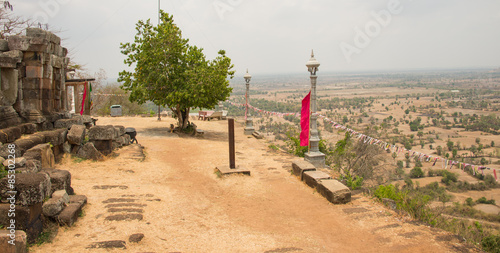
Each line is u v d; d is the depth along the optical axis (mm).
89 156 11383
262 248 6164
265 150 16797
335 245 6469
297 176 11234
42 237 5543
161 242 6000
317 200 9117
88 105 18188
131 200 8031
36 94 11438
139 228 6414
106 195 8227
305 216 8047
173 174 11398
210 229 6977
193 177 11195
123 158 12219
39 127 11305
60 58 12828
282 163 13383
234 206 8648
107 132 11891
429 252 5977
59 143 10656
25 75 11312
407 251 6043
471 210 18953
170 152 15000
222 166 11938
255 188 10078
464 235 7465
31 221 5414
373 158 17172
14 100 10664
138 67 19312
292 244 6453
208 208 8375
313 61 12375
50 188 6301
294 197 9375
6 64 10242
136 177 10453
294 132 18688
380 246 6328
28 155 8406
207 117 28812
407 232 6891
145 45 19109
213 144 17656
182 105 19734
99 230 6117
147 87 19156
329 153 17188
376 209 8438
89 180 9414
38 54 11328
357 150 16922
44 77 11781
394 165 25609
